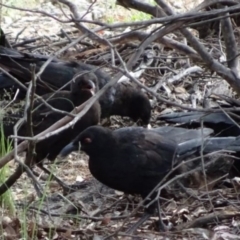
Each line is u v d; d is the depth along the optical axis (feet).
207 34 52.85
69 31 60.70
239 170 37.83
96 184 37.91
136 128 34.60
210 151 34.40
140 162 32.86
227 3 30.48
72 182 39.06
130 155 32.96
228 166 36.73
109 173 33.09
